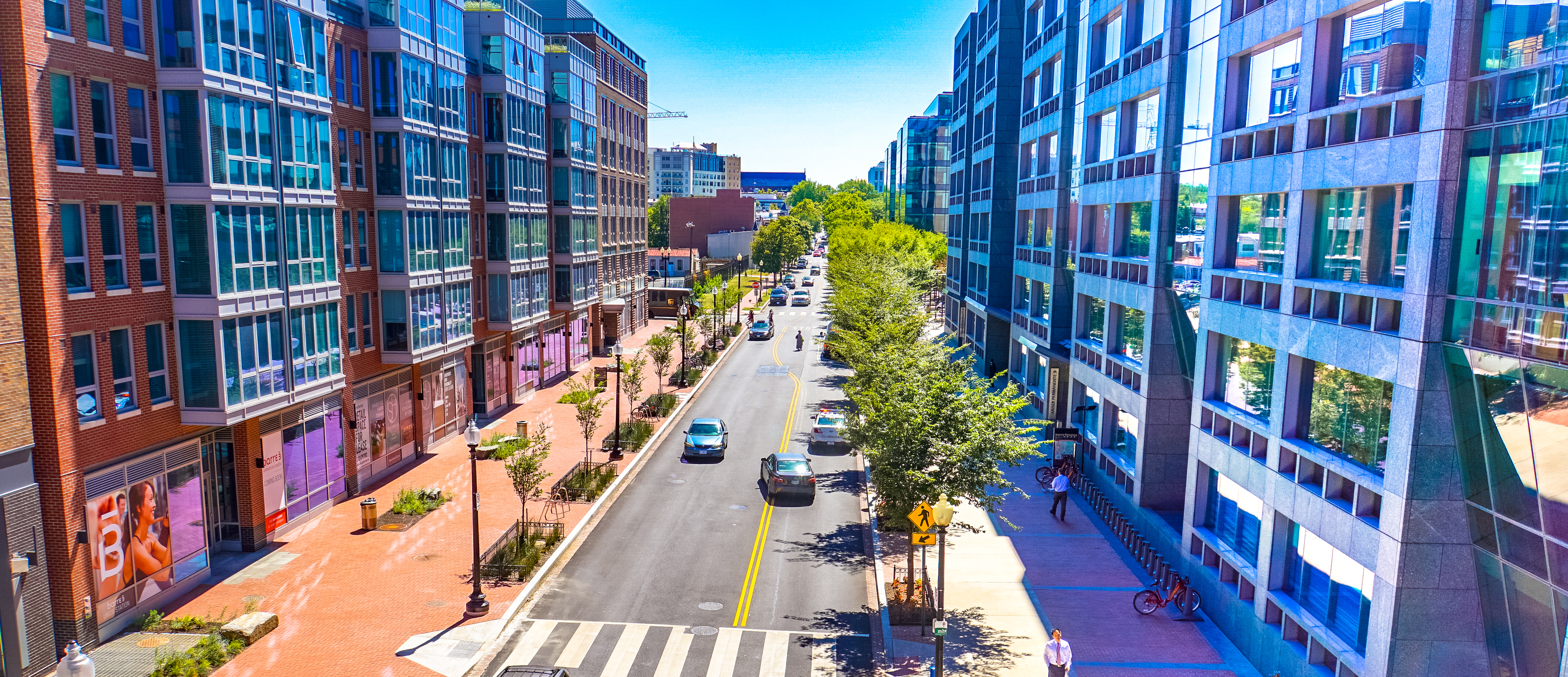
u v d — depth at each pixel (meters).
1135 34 28.64
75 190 18.28
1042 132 39.78
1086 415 33.19
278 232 23.34
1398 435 14.62
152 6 20.33
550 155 50.50
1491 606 14.11
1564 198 12.00
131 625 19.48
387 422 31.97
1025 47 44.47
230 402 21.48
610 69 61.75
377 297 30.92
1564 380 12.08
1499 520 13.62
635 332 71.62
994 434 21.47
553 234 51.25
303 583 21.91
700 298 84.06
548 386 49.84
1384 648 14.79
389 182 30.67
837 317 59.19
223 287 21.12
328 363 25.83
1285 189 18.75
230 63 21.48
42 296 17.50
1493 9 13.34
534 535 25.19
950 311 70.06
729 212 162.88
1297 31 18.52
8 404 16.67
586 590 22.31
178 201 20.72
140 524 19.95
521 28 41.50
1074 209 35.41
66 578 18.06
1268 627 18.39
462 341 36.00
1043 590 22.70
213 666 17.56
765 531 27.14
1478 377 13.57
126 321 19.62
